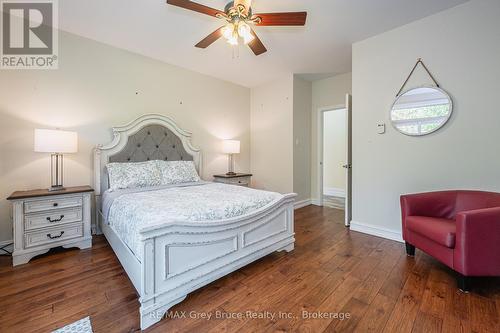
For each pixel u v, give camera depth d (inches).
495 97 81.7
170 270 59.4
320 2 84.0
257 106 187.5
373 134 112.1
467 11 85.8
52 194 88.5
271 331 52.7
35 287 69.3
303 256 91.6
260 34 106.7
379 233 111.7
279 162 173.8
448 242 67.9
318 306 61.5
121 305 61.5
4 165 92.0
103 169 113.4
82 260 86.9
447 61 90.7
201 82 157.8
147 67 131.1
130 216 70.1
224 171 173.2
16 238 82.6
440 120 92.4
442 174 93.4
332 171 236.1
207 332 52.6
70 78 106.3
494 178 82.6
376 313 58.3
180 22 97.0
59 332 52.0
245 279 74.9
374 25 100.3
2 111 91.7
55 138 88.8
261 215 83.7
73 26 100.5
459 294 65.6
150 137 129.0
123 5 86.0
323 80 177.8
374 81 110.7
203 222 64.9
